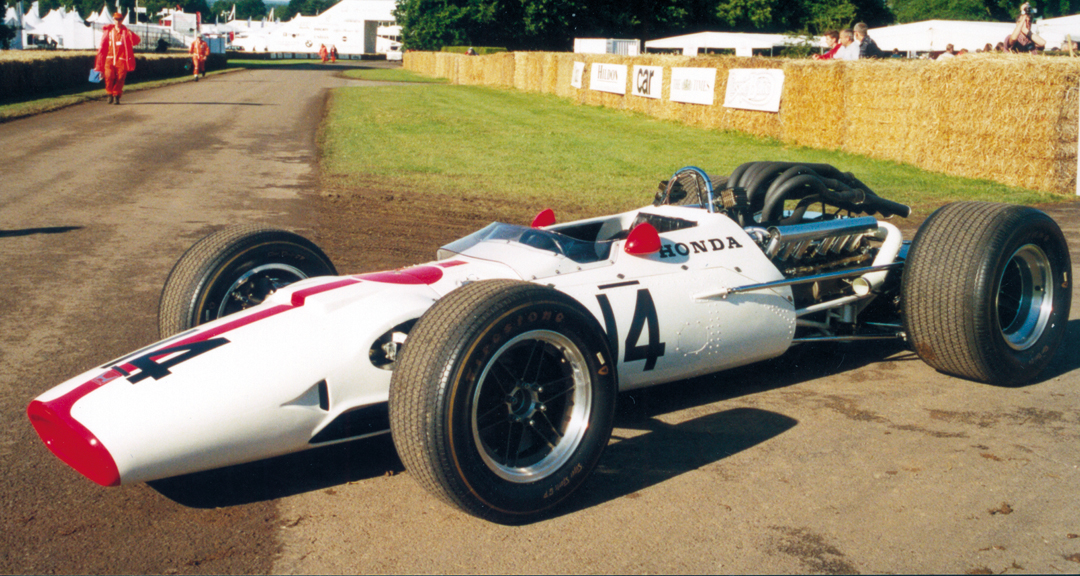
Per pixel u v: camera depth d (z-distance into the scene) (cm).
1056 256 411
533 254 339
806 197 448
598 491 297
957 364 398
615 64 2345
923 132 1266
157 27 5831
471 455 255
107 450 249
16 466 308
